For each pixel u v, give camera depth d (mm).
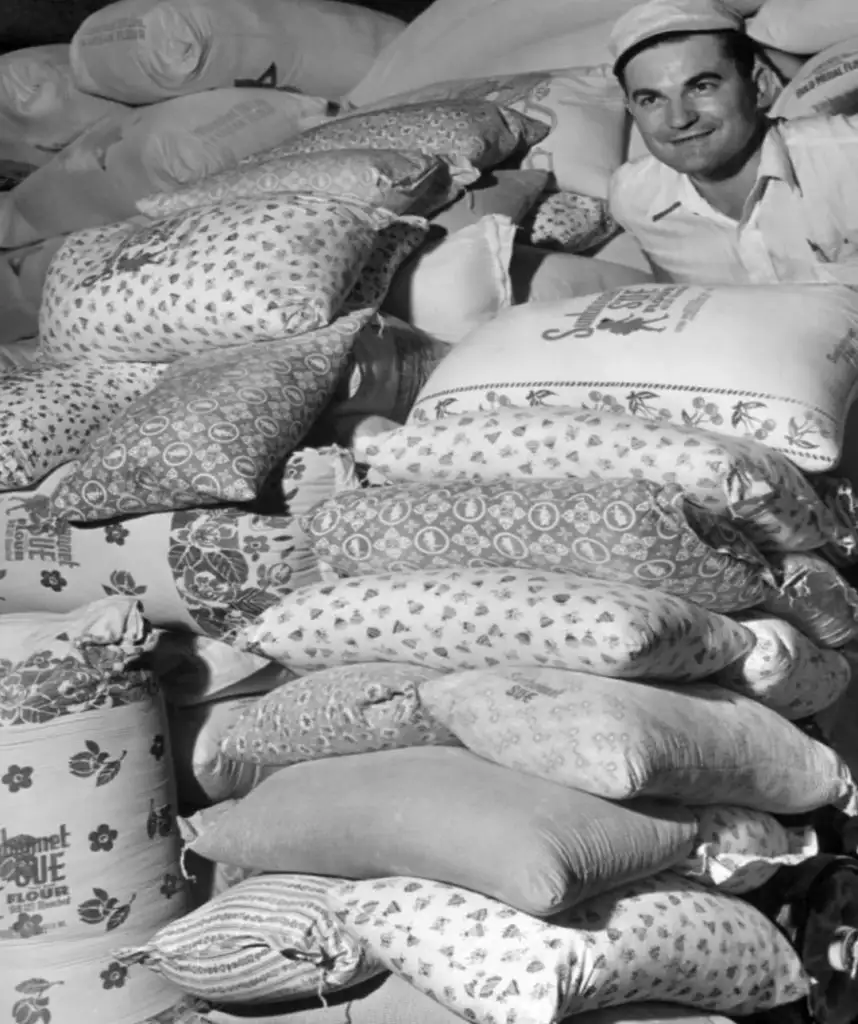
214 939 2166
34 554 2557
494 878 1887
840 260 2877
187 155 3688
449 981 1914
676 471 2150
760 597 2191
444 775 2047
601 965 1888
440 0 3869
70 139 4219
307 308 2535
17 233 4195
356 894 2057
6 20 4445
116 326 2686
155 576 2449
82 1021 2342
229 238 2609
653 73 2811
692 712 2051
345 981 2041
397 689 2102
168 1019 2396
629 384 2357
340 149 2926
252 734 2279
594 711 1949
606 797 1932
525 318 2557
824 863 2293
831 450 2254
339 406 2613
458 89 3479
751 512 2143
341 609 2215
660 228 3109
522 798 1960
